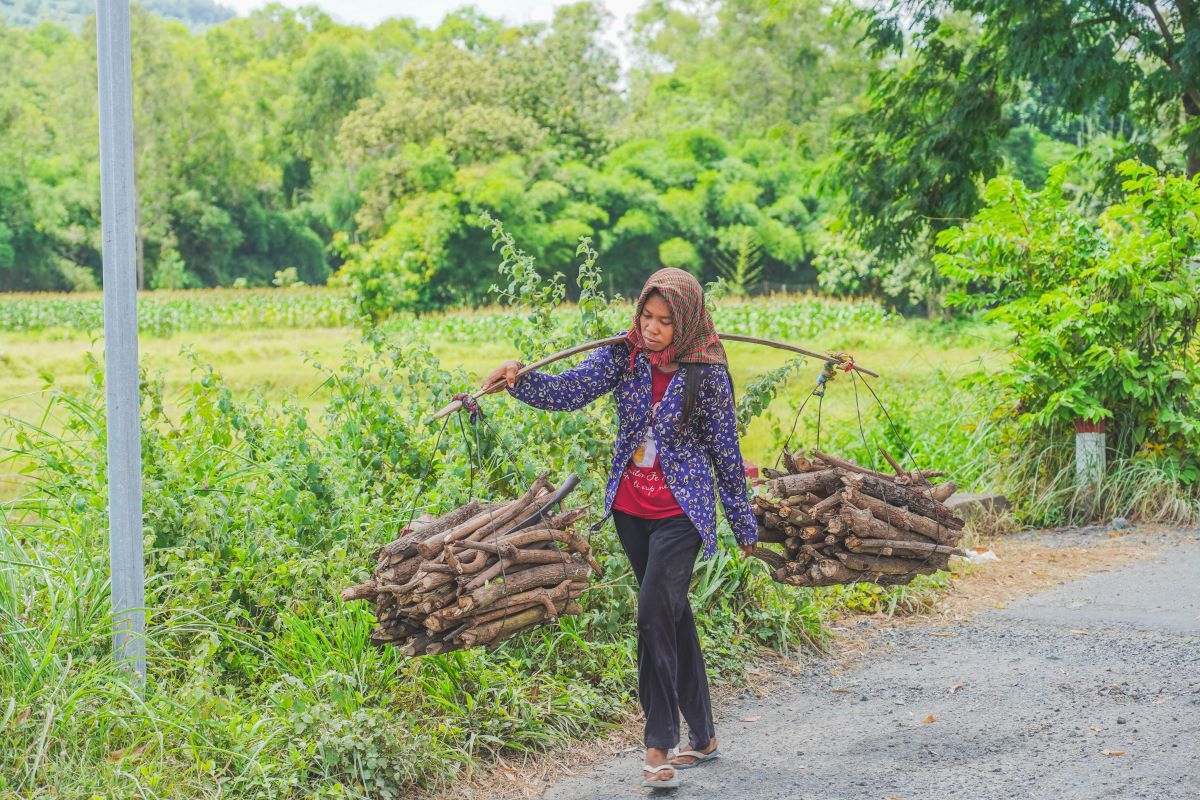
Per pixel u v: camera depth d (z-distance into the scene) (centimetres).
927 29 1619
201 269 7444
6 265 6794
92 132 7788
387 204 5831
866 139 1691
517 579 399
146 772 388
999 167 1579
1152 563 811
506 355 2909
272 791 387
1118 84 1370
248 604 521
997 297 1050
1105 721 477
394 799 409
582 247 636
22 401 1595
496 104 6450
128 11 434
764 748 464
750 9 7206
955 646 612
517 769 442
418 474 624
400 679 476
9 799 368
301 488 578
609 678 514
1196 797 392
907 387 1364
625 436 428
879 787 416
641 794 418
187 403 654
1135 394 945
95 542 514
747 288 5466
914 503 478
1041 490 1002
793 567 469
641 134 7531
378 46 9738
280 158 8362
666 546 418
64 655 439
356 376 645
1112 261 943
